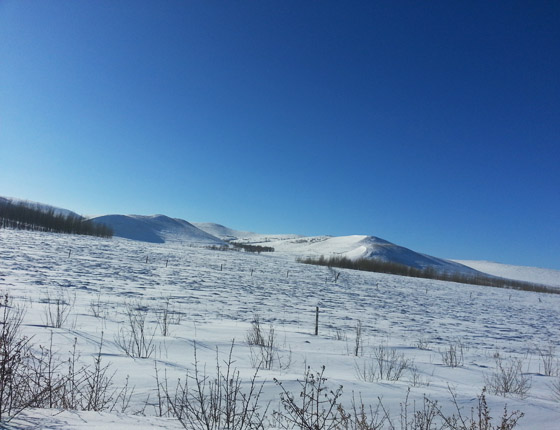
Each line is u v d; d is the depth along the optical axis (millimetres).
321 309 19922
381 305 25656
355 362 7629
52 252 37750
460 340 14781
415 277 75562
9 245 40750
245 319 13883
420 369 7738
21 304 10609
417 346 11492
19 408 3096
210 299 18812
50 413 2930
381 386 5426
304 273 50219
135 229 156125
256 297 22109
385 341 11719
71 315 9555
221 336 9016
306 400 4457
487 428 3951
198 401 4047
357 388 5176
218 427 3232
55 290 15484
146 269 32062
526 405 5047
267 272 45406
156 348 6910
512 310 33438
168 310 13562
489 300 42250
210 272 36656
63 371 4785
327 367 7020
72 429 2514
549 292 81750
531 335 18875
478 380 7352
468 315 25703
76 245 53281
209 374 5266
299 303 21578
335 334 12328
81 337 6855
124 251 53125
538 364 10227
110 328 8391
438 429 3896
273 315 15836
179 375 5078
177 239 158375
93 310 10344
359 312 20547
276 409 4086
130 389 4430
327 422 3838
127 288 19344
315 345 9430
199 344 7660
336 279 43375
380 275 66062
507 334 18344
